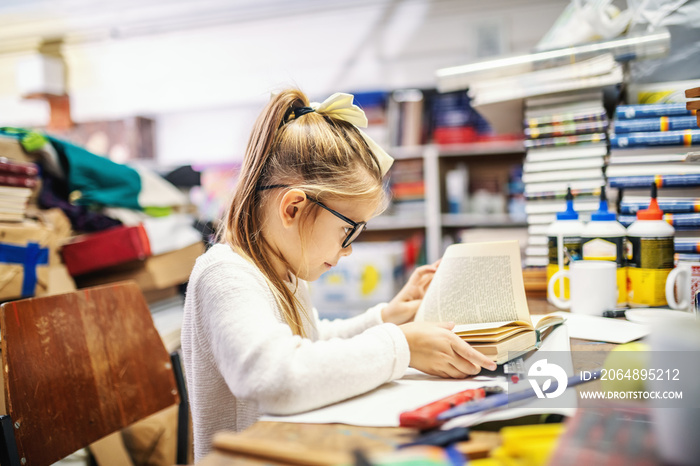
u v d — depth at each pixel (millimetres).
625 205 1135
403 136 3398
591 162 1302
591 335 844
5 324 804
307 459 434
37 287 1532
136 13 3992
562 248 1130
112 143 3809
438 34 3553
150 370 1053
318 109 860
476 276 865
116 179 2020
